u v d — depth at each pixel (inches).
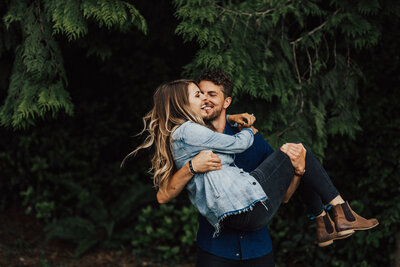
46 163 223.0
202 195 86.6
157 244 198.7
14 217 217.2
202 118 92.5
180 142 87.3
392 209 157.9
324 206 95.3
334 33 140.0
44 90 120.5
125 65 224.8
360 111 173.0
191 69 129.3
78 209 217.8
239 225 86.1
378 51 170.1
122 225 210.2
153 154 99.7
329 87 142.6
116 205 211.3
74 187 213.0
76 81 213.9
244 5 135.0
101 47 141.5
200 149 85.3
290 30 143.7
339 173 181.5
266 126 132.9
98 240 196.9
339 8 135.9
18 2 125.0
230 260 90.7
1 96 153.7
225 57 120.2
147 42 202.1
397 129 165.6
